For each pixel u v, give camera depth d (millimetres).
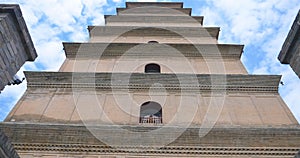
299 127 13773
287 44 11281
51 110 15453
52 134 13219
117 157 12625
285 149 12938
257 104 16266
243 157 12695
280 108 15898
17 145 12922
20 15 11070
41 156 12602
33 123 13609
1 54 10500
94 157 12617
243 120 14969
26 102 16000
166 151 12844
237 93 17250
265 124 14625
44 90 17234
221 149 12953
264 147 12977
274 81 17719
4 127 13281
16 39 11148
